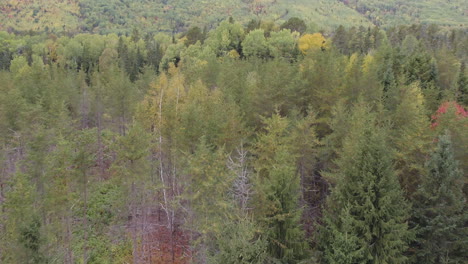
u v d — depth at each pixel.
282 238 19.95
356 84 32.22
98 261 26.72
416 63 40.34
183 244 28.94
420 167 22.39
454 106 26.70
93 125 52.97
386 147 21.70
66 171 22.66
